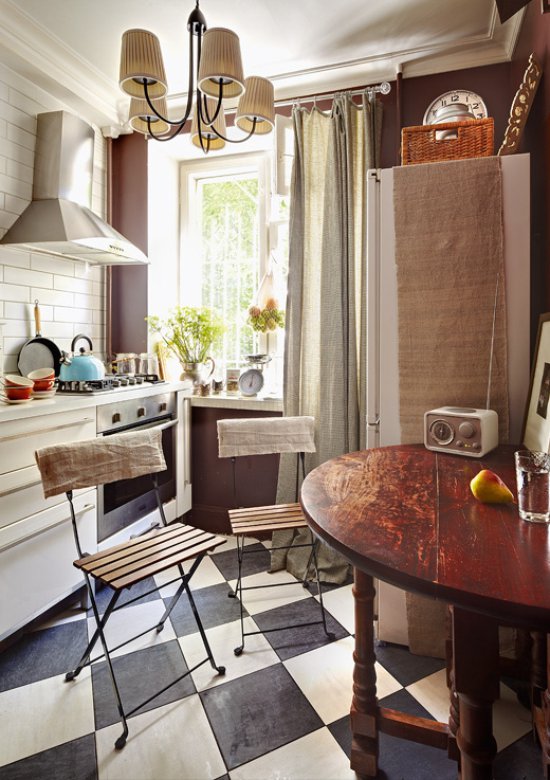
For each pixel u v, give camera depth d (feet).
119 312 10.16
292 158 8.76
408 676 5.49
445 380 5.78
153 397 8.60
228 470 9.94
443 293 5.74
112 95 9.07
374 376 6.13
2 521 5.63
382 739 4.75
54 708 5.06
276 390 10.28
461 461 4.65
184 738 4.65
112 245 8.18
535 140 6.42
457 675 2.81
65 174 8.09
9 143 7.77
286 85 8.87
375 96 8.23
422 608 5.81
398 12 7.03
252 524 6.36
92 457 5.53
